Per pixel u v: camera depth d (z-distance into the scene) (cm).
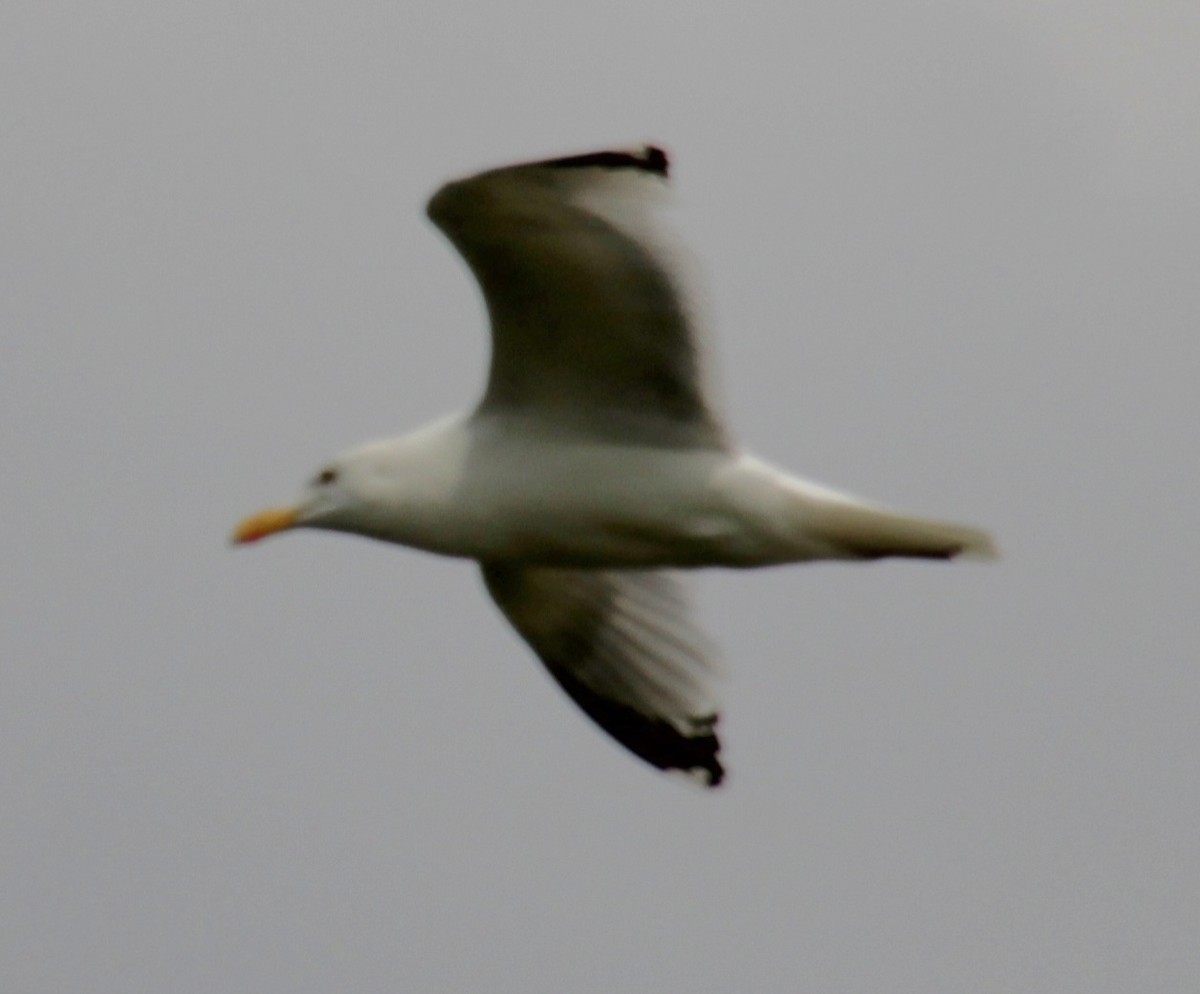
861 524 1350
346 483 1399
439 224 1269
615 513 1366
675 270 1288
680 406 1352
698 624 1516
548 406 1365
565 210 1259
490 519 1380
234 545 1406
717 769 1531
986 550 1348
